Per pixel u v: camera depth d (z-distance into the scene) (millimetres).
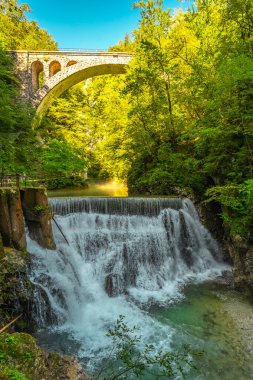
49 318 7492
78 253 10133
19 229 8242
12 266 7188
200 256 12211
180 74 17094
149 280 10312
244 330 6938
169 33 17906
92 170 34094
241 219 9984
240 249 10219
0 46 14836
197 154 14938
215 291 9336
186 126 16453
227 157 11758
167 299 8922
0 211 7992
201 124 12961
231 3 12664
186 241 12258
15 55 32312
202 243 12570
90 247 10406
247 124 10469
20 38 34000
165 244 11570
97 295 9133
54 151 15828
